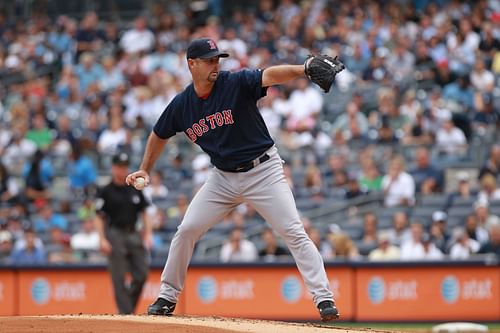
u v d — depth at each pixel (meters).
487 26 68.62
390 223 52.44
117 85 72.00
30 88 73.12
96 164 62.72
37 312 48.47
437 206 52.97
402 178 53.75
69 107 70.50
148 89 69.75
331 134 61.84
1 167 60.72
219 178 25.03
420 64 67.62
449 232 51.22
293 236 24.58
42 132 65.75
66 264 48.41
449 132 58.91
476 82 63.88
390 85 64.44
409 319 46.47
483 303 46.28
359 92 64.81
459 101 62.91
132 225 40.56
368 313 46.78
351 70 68.06
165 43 76.44
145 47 77.06
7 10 91.75
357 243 50.34
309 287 24.58
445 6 76.00
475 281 46.41
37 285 48.56
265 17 79.69
